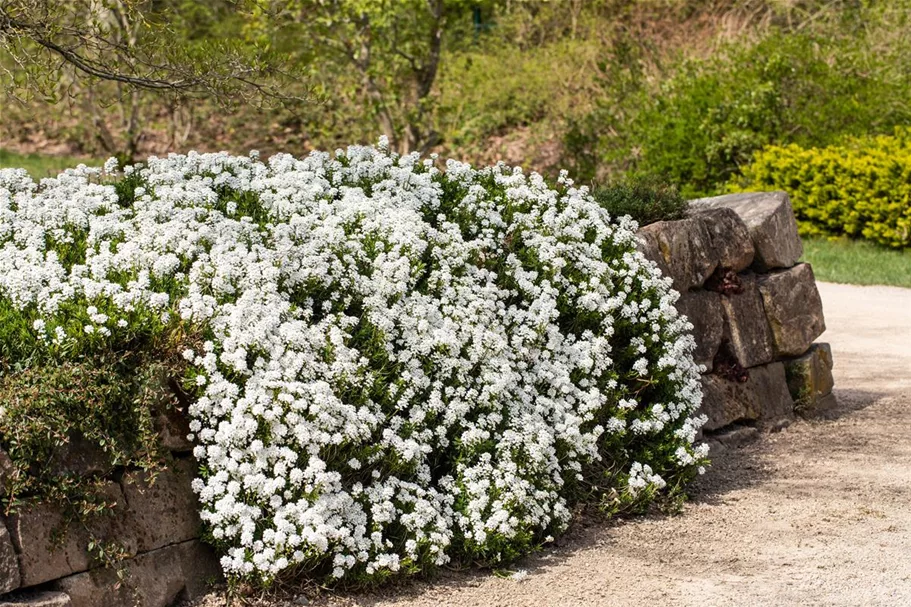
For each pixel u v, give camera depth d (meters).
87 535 4.54
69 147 25.86
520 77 24.80
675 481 6.87
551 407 6.29
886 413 9.04
